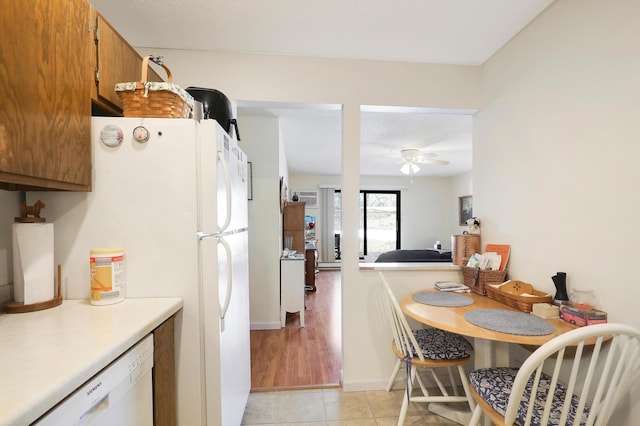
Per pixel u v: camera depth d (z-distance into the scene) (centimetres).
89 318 96
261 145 327
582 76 139
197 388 118
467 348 167
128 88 116
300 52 199
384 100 209
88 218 114
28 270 102
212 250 119
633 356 94
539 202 165
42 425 57
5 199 110
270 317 326
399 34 180
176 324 117
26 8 85
